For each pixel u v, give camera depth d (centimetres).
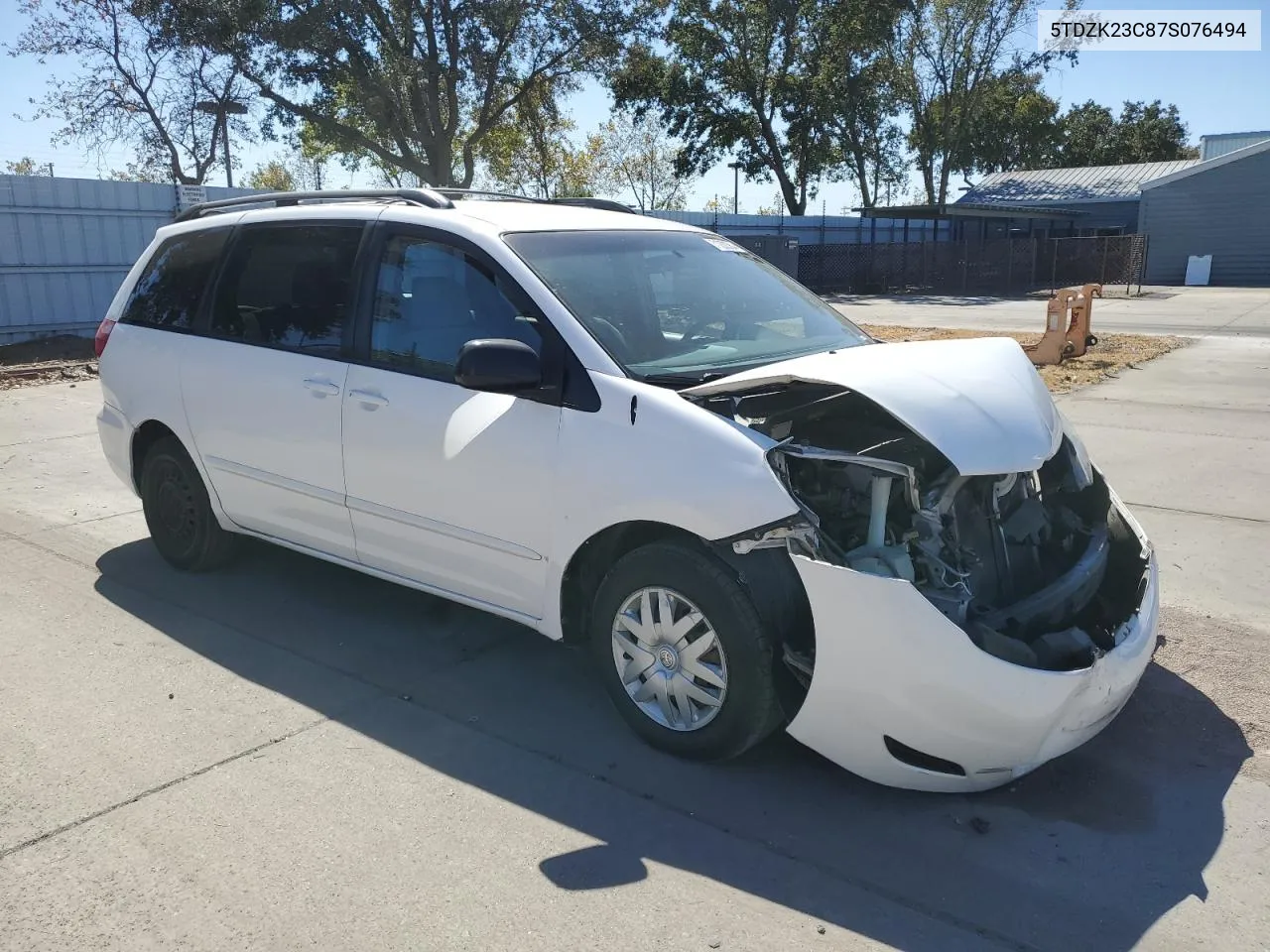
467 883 292
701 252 461
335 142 3244
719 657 337
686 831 318
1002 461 315
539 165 4494
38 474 771
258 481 475
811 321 452
